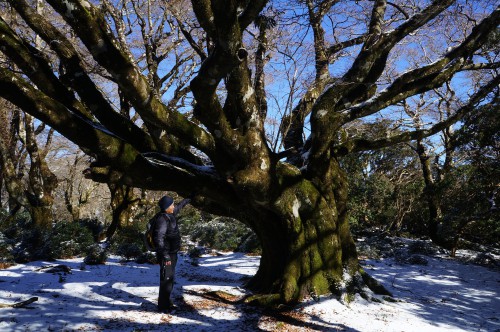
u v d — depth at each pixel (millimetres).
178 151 6504
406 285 8695
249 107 5086
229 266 9961
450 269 11508
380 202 18672
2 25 4945
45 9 13148
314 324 5184
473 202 13586
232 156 5289
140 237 11844
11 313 4672
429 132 7199
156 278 7629
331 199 6777
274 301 5891
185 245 12992
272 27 7547
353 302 6230
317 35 8367
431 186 15469
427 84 6797
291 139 8328
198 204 6906
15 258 8664
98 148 4699
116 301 5672
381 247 14414
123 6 12406
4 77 3969
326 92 6480
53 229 11305
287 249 6484
